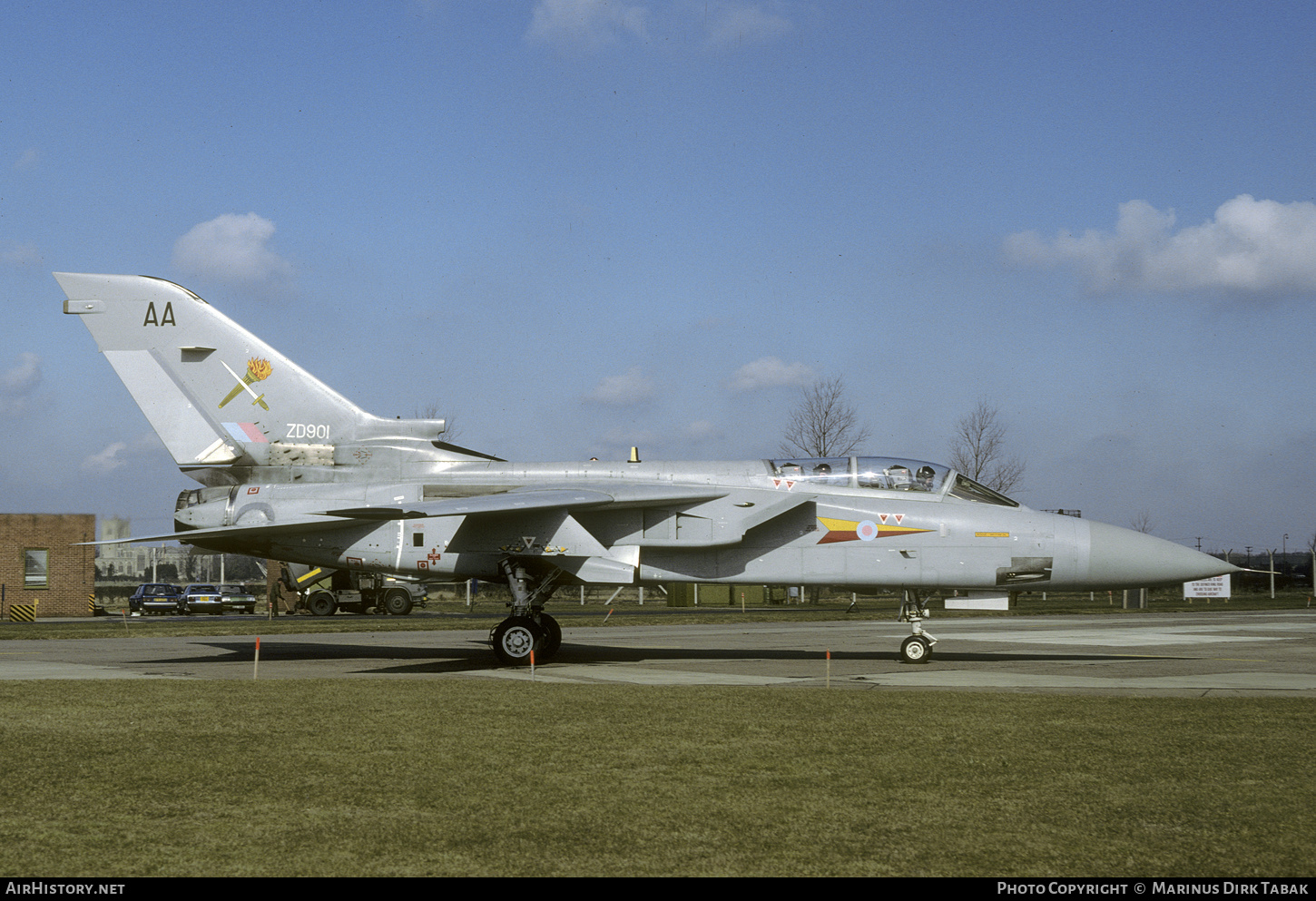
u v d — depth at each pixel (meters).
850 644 23.72
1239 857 5.98
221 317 19.28
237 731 10.12
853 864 5.83
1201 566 17.98
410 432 19.25
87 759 8.74
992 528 18.03
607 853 6.03
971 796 7.44
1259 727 10.49
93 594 49.41
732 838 6.33
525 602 17.95
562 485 18.66
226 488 18.94
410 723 10.64
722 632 29.12
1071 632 29.52
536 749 9.22
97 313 19.06
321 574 48.50
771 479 18.59
